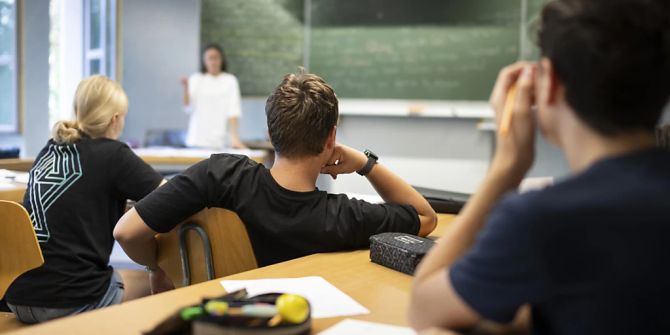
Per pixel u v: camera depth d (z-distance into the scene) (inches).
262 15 222.8
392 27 211.8
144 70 248.7
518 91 29.6
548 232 21.6
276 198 55.3
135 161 74.8
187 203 56.0
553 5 25.5
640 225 21.2
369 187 213.8
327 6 217.0
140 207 56.4
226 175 56.2
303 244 55.4
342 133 223.8
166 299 39.1
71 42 258.4
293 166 56.2
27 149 233.6
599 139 24.2
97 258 71.4
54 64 259.8
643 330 21.3
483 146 212.8
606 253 21.2
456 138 215.2
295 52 221.8
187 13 247.9
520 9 199.8
